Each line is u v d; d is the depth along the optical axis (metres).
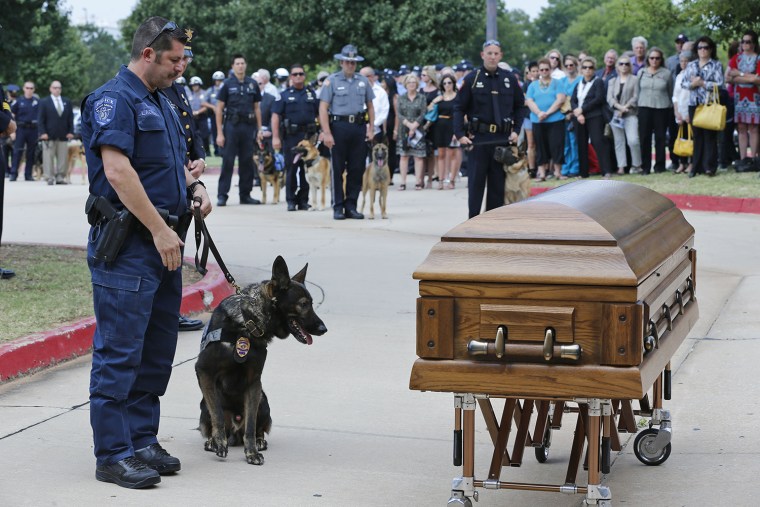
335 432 6.75
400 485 5.71
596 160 23.03
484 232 4.75
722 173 20.95
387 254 14.27
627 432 6.36
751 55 20.12
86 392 7.62
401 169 25.06
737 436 6.51
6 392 7.61
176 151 5.86
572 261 4.54
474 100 14.26
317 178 20.62
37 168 33.53
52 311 9.52
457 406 4.86
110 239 5.55
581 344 4.53
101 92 5.57
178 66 5.73
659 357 4.97
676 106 20.70
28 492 5.53
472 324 4.64
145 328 5.71
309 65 56.53
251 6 56.94
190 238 16.11
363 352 8.94
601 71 24.47
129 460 5.70
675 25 24.62
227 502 5.42
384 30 52.00
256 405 6.16
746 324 9.65
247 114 21.47
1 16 48.69
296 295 6.10
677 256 5.72
